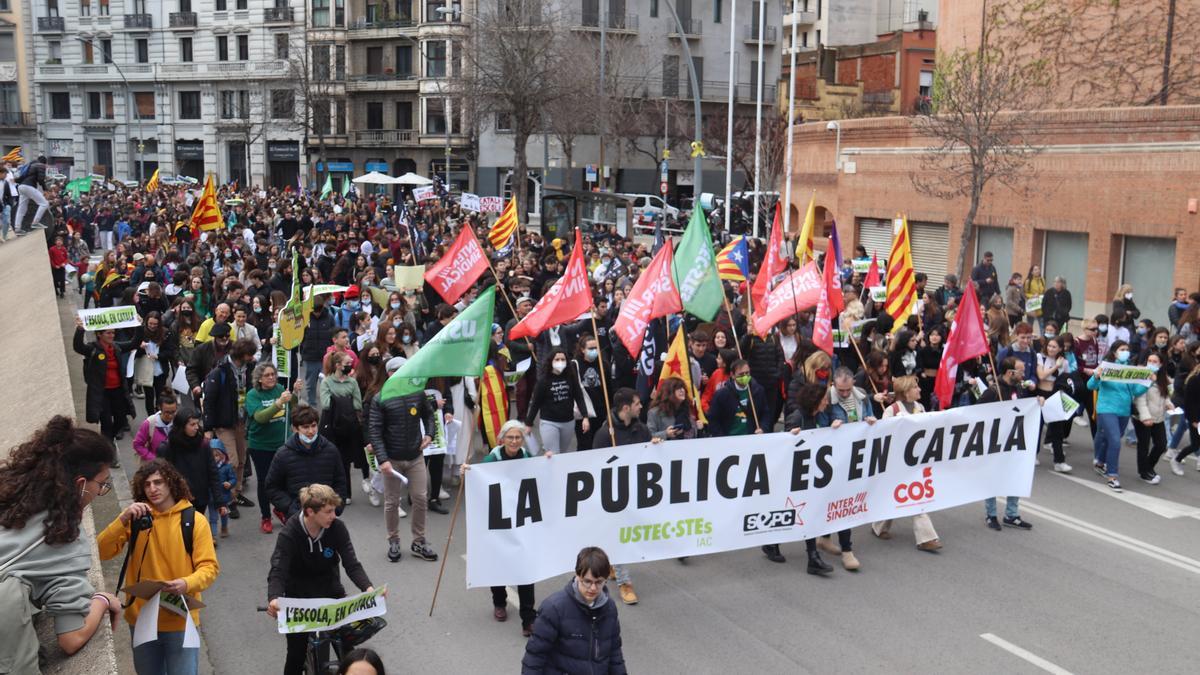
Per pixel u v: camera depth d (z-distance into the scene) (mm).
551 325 11250
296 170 77250
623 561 9297
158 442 10070
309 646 6945
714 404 10883
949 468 10961
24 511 4977
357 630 6949
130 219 36156
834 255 12977
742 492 9773
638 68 66312
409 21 70250
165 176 74625
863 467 10398
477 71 47219
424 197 47250
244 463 11883
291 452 8867
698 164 29531
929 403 14461
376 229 34312
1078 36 28766
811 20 82750
